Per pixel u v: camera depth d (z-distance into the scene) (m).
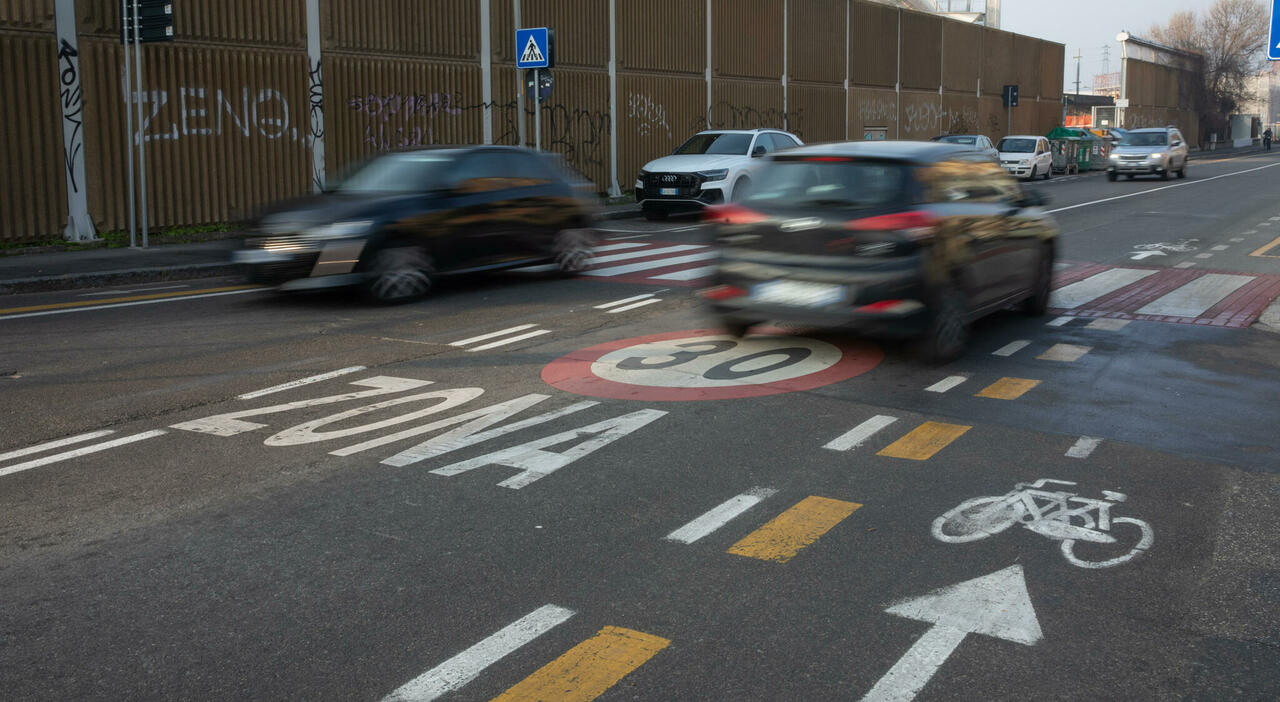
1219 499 5.27
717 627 3.89
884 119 39.38
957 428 6.50
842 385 7.55
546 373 7.93
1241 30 78.81
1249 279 12.95
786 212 8.05
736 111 31.09
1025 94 52.56
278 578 4.31
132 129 16.06
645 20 27.31
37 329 9.68
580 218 13.38
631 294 11.80
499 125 23.09
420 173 11.77
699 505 5.15
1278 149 81.19
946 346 8.22
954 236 8.10
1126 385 7.64
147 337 9.29
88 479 5.52
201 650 3.73
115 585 4.25
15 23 14.70
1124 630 3.87
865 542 4.70
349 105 19.59
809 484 5.46
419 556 4.54
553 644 3.77
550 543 4.68
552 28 24.38
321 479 5.53
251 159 18.02
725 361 8.30
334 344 9.01
